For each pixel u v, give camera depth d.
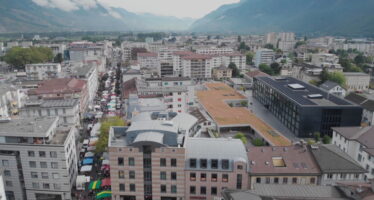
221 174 75.88
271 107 176.25
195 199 77.94
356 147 103.06
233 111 163.12
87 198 88.81
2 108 148.62
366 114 158.12
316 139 128.88
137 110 119.50
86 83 181.00
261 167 78.31
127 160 75.62
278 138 125.50
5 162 83.81
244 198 58.25
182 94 150.00
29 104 130.25
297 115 137.50
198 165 75.81
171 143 77.75
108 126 112.56
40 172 85.50
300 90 163.88
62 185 86.50
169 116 105.81
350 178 78.12
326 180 77.62
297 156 82.69
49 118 97.56
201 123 139.25
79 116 147.25
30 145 83.06
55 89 156.00
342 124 135.00
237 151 78.38
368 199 55.91
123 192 78.62
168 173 76.06
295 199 58.47
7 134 83.44
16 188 86.12
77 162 107.62
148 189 78.31
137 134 77.88
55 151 83.50
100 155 113.00
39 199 89.38
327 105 134.88
